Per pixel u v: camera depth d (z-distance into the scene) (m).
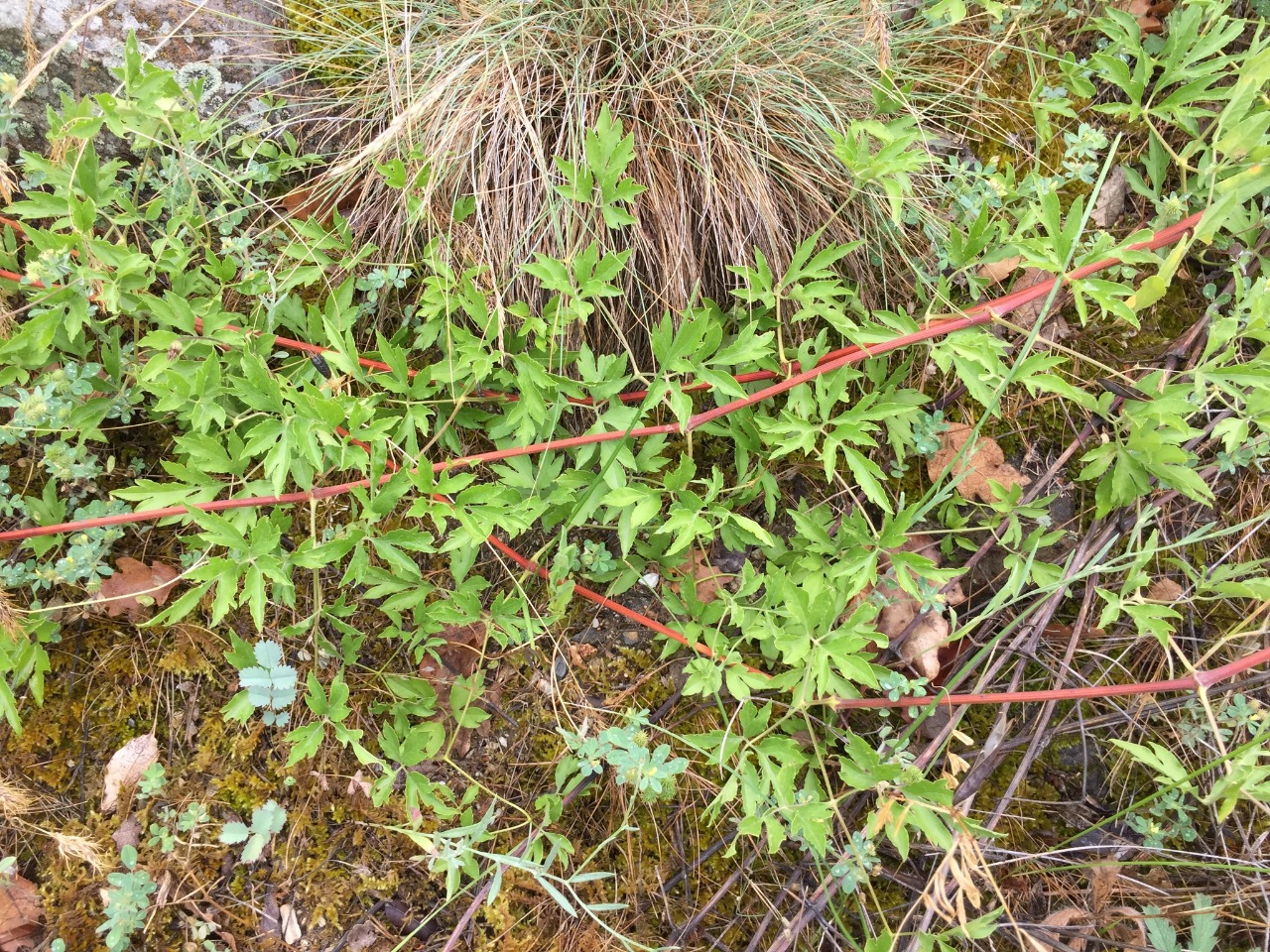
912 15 2.43
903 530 1.94
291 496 1.81
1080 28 2.41
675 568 2.21
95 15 2.09
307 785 2.09
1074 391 1.93
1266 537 2.39
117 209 2.08
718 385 1.85
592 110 2.15
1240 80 1.90
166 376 1.87
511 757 2.19
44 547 1.90
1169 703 2.20
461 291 2.00
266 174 2.09
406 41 1.88
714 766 2.23
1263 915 2.14
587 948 2.09
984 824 2.16
